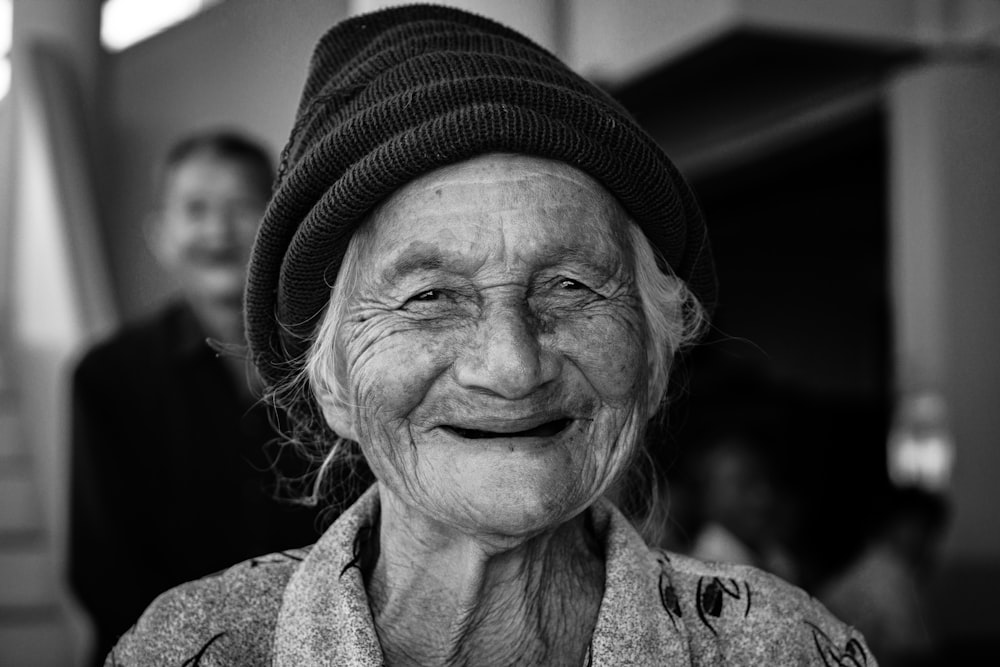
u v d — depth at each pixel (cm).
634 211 122
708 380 557
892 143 586
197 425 278
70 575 279
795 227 866
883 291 838
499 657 125
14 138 714
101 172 741
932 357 562
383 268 115
